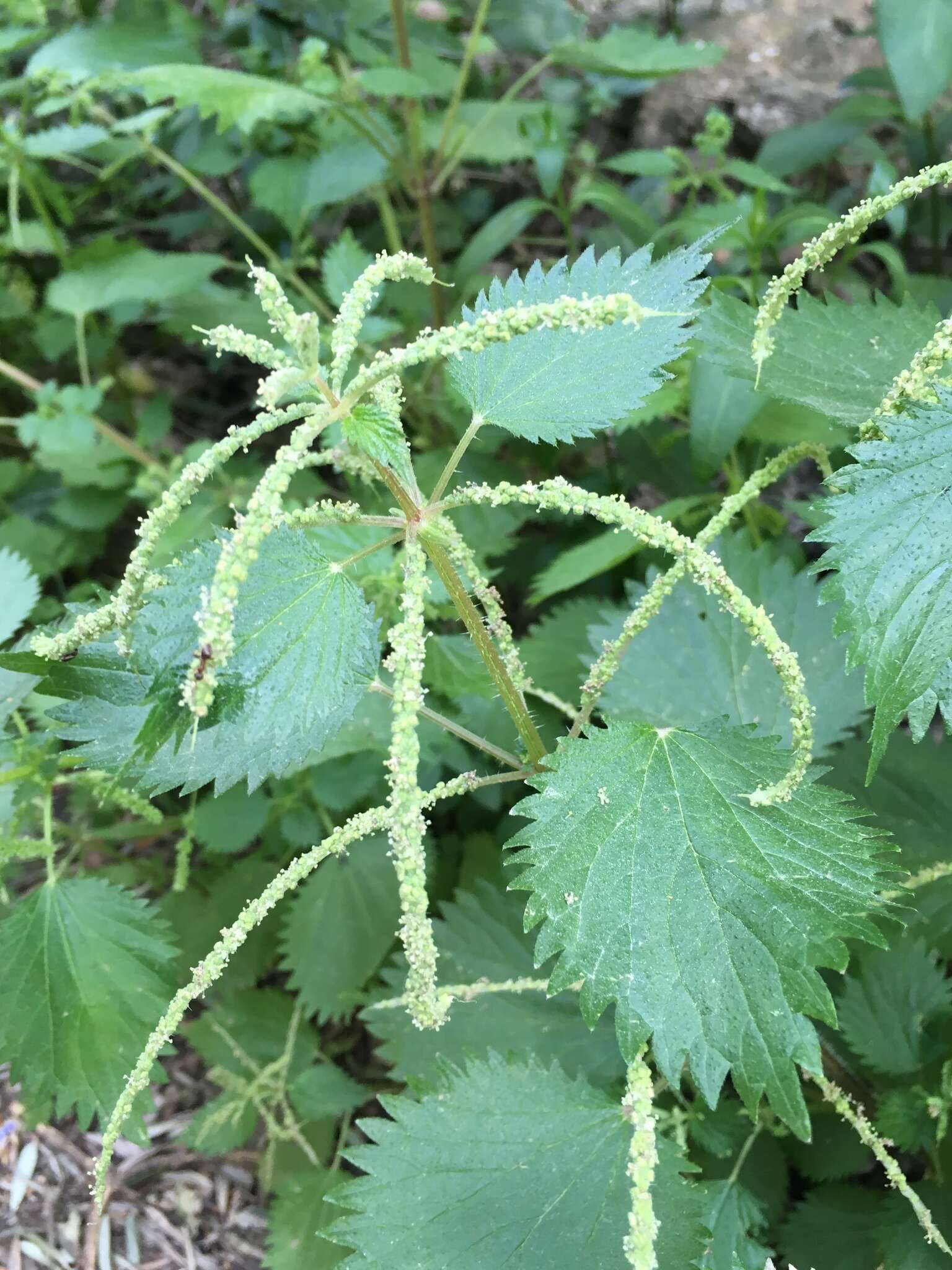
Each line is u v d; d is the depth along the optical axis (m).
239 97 0.35
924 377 0.18
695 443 0.29
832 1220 0.26
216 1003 0.35
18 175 0.42
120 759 0.18
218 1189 0.32
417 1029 0.28
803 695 0.16
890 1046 0.25
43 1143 0.33
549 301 0.19
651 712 0.27
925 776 0.28
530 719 0.19
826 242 0.18
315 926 0.33
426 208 0.42
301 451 0.14
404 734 0.15
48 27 0.50
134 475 0.45
